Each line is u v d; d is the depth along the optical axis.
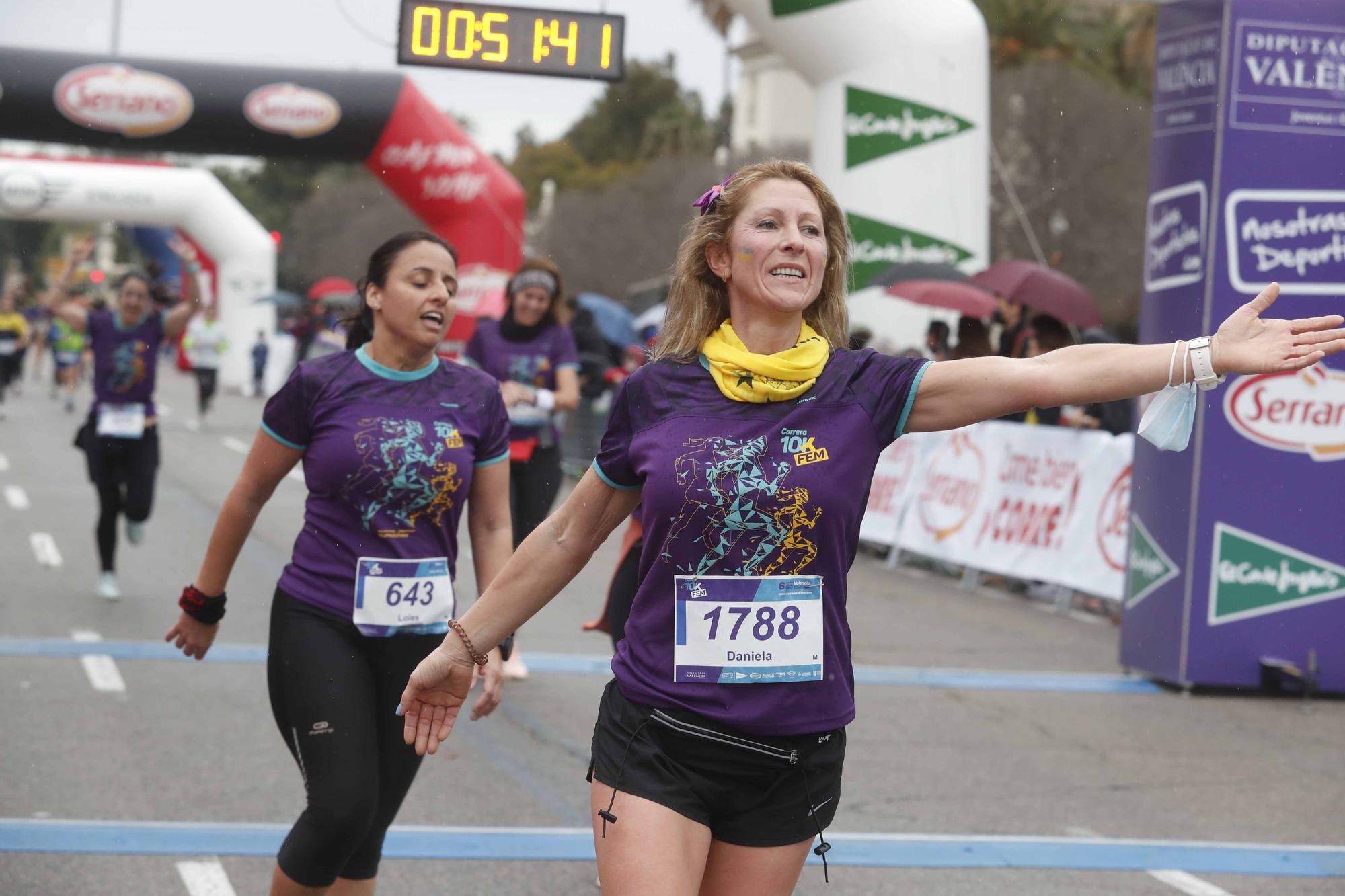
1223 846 5.45
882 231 14.60
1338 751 6.99
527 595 3.02
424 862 5.00
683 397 2.84
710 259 2.92
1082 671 8.82
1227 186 7.88
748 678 2.78
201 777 5.82
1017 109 33.38
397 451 3.87
